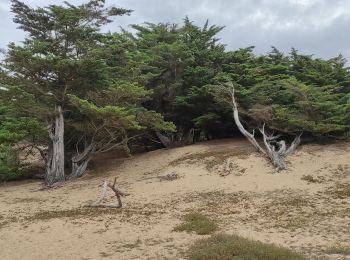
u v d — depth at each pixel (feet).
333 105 68.85
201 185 59.62
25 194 62.90
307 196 51.21
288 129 71.41
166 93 87.86
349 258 29.25
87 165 80.33
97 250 34.22
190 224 40.22
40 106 69.67
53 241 36.99
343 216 41.93
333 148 70.49
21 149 75.92
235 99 76.95
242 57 87.71
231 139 88.43
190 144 88.22
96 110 61.77
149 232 38.83
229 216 43.98
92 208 50.06
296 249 32.07
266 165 64.85
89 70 70.08
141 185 62.03
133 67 76.74
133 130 82.74
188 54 84.79
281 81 71.10
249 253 28.32
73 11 68.69
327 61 86.89
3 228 41.81
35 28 69.97
